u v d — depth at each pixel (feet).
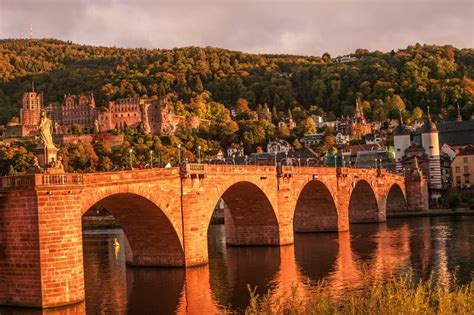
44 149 199.72
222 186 285.43
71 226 189.57
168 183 249.75
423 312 114.83
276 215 341.41
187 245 262.26
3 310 183.21
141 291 220.02
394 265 268.21
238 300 203.51
